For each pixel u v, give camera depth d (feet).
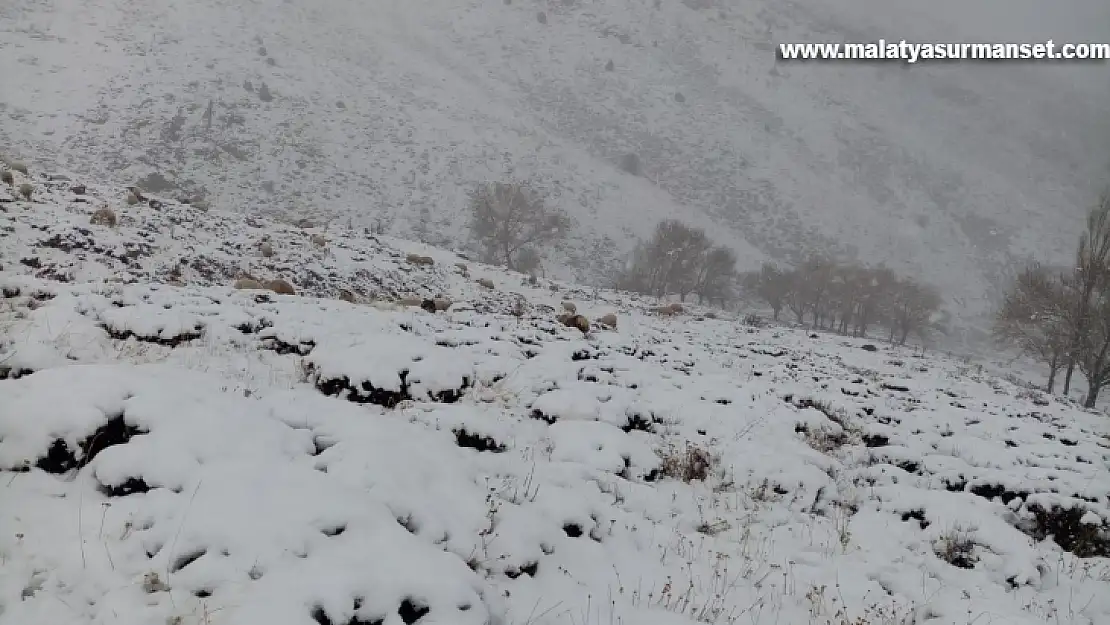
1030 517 27.50
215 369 24.32
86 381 16.92
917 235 328.90
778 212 325.21
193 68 289.12
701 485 26.20
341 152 268.62
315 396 21.40
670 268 195.93
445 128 317.22
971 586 21.42
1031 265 274.36
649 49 472.44
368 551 13.00
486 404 28.91
